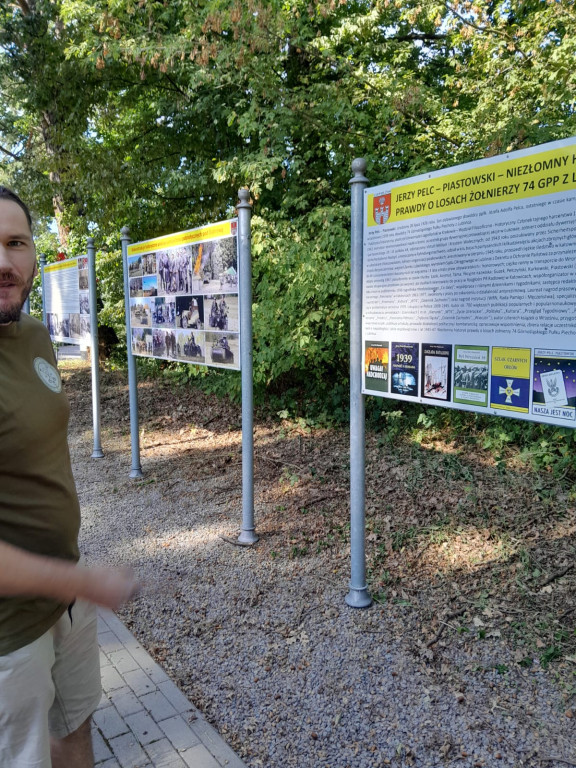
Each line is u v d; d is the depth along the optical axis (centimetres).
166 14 724
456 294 271
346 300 661
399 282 299
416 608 333
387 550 404
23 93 1027
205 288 463
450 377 277
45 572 124
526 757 225
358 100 677
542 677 270
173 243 502
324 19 755
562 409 234
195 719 250
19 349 156
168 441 750
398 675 277
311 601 347
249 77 654
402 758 229
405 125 735
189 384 1034
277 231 689
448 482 506
